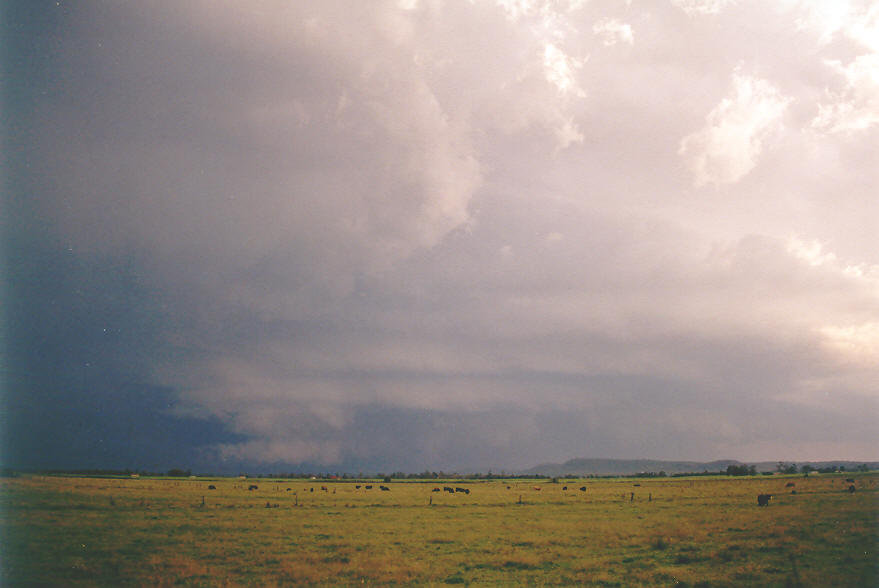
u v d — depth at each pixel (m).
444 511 67.06
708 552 33.91
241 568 31.42
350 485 176.50
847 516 46.53
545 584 27.36
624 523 50.53
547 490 131.12
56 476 151.88
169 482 161.38
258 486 148.50
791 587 26.03
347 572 30.06
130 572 30.39
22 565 32.06
